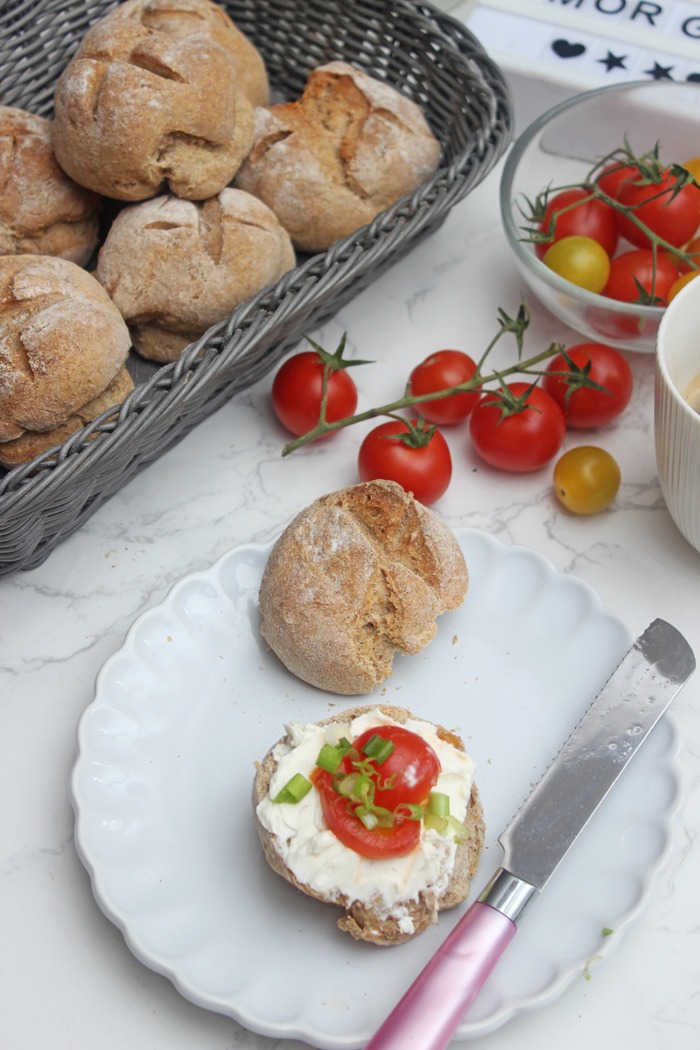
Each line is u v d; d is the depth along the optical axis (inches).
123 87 24.5
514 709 23.1
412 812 20.1
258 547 24.3
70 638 24.5
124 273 25.2
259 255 25.2
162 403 22.7
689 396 24.2
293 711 23.1
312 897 21.0
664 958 21.2
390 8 27.8
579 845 21.5
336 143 26.8
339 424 25.1
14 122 25.9
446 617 23.9
